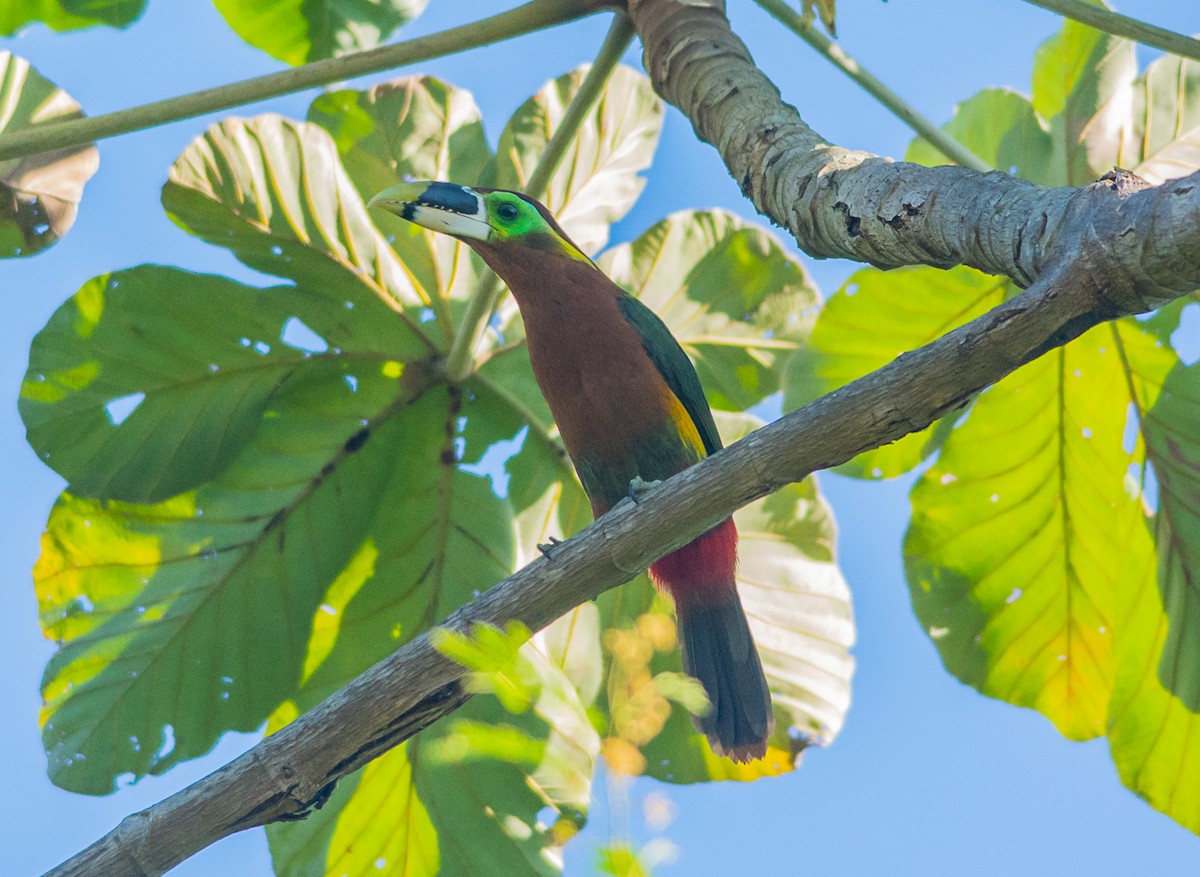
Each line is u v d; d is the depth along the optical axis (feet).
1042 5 27.43
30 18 33.83
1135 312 20.35
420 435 35.14
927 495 35.17
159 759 33.19
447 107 35.94
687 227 36.24
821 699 34.14
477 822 32.58
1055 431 34.53
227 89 28.86
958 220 22.34
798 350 33.88
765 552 34.88
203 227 34.14
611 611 34.45
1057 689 35.55
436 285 35.32
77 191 34.68
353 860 32.55
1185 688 33.45
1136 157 34.14
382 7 35.99
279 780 23.20
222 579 33.99
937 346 21.24
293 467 34.47
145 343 33.55
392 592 34.65
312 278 34.65
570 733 32.60
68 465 33.12
